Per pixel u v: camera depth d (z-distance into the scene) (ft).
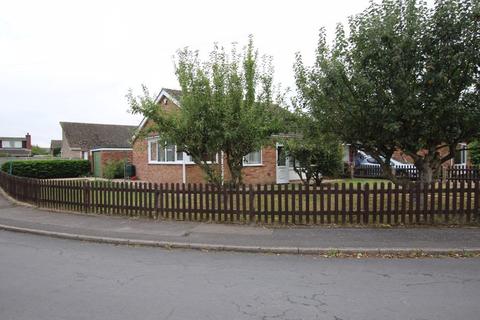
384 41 27.99
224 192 31.68
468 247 23.07
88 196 36.81
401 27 28.43
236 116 34.99
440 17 27.27
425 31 27.78
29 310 14.52
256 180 66.64
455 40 27.53
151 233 27.84
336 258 22.20
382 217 29.60
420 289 16.78
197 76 35.58
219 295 16.16
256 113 36.32
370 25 29.37
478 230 27.30
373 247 23.27
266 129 36.32
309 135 35.29
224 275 18.95
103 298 15.78
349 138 32.42
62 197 38.83
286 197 30.30
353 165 77.87
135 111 36.78
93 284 17.54
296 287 17.12
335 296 15.99
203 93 34.86
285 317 13.94
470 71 27.96
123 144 142.20
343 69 29.73
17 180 45.93
